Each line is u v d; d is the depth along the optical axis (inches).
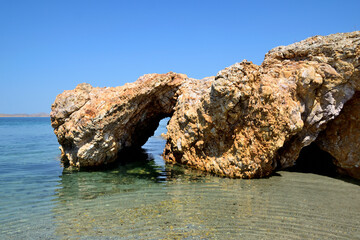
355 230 267.0
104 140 513.7
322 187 395.9
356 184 411.5
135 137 713.6
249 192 375.9
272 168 467.5
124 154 660.7
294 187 395.5
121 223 284.5
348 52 401.7
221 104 429.7
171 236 255.9
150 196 367.6
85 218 298.2
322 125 444.5
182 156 542.9
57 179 459.8
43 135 1432.1
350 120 435.2
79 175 483.8
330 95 422.3
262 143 420.2
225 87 413.4
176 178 451.8
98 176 475.5
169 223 283.1
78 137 503.8
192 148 519.5
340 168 460.4
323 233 261.0
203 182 425.7
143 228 272.8
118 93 529.0
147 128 734.5
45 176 479.8
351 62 401.7
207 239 249.8
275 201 341.7
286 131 420.2
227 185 407.5
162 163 573.9
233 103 416.2
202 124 475.8
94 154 517.7
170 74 589.6
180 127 540.1
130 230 268.7
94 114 498.6
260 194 367.2
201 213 307.7
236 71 414.3
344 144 443.2
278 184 409.7
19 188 408.8
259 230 266.5
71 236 257.8
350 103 432.1
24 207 331.6
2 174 493.4
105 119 500.4
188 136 512.7
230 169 448.8
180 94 587.2
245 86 407.8
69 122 533.6
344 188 391.9
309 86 422.3
